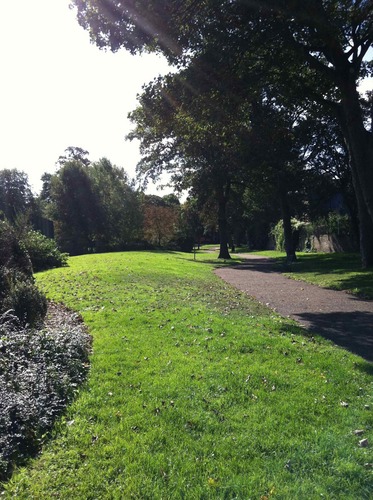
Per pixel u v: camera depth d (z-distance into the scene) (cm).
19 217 2373
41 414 427
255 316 965
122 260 2445
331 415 448
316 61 1387
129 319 877
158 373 561
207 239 9194
